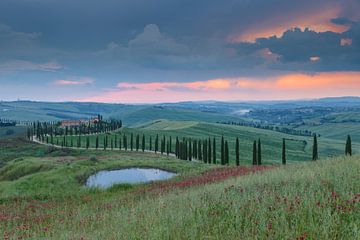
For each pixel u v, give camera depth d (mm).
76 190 40031
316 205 9930
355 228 7582
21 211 24609
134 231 10219
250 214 10125
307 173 17078
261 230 8562
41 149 180875
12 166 92375
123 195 30438
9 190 47031
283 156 98438
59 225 16328
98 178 63000
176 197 17609
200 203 12867
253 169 35000
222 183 22000
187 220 10602
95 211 20922
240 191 15008
